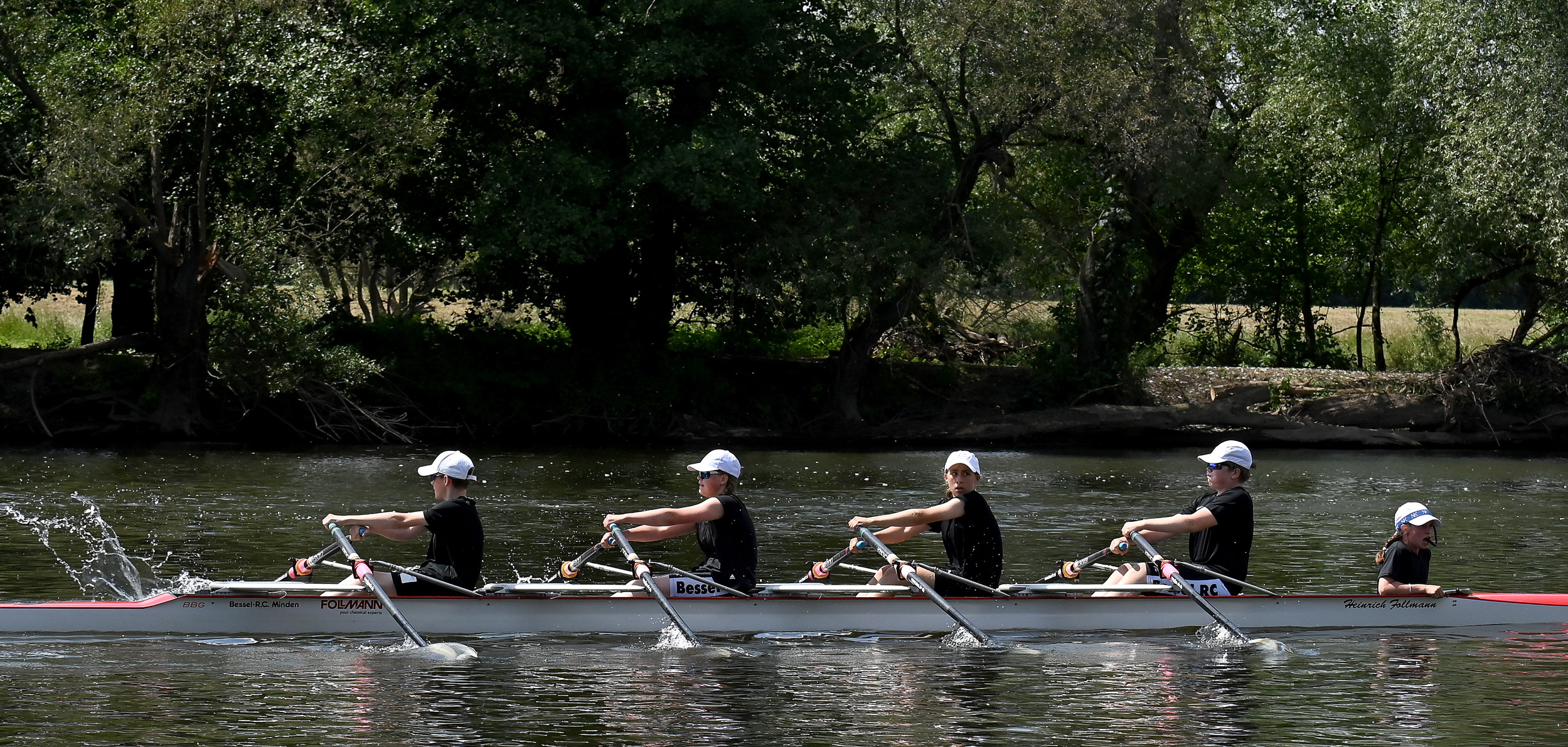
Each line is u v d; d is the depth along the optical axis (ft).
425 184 112.47
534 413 116.37
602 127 109.29
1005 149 121.29
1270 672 32.17
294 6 92.07
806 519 61.21
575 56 103.91
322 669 31.37
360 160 96.84
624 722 26.99
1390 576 39.01
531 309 127.65
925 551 52.26
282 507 62.08
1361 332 158.10
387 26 105.29
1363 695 29.78
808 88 112.57
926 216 114.93
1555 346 122.31
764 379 128.67
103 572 44.06
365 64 97.09
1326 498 73.61
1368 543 55.36
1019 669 32.35
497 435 114.32
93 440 99.09
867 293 110.73
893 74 114.83
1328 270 156.56
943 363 134.41
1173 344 162.20
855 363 121.60
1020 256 118.73
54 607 34.81
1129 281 127.13
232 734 25.77
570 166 103.14
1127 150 111.55
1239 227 150.71
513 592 36.22
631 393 115.96
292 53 92.84
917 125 128.47
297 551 48.88
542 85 111.96
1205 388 125.90
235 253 96.17
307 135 95.45
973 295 115.96
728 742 25.66
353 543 51.34
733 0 106.22
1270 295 156.25
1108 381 124.26
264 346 95.40
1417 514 38.78
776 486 76.74
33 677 30.07
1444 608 38.73
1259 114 131.03
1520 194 111.45
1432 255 143.64
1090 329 126.93
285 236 96.32
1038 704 28.73
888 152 116.98
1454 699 29.48
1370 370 153.28
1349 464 97.19
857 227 110.63
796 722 27.12
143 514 58.44
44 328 145.38
